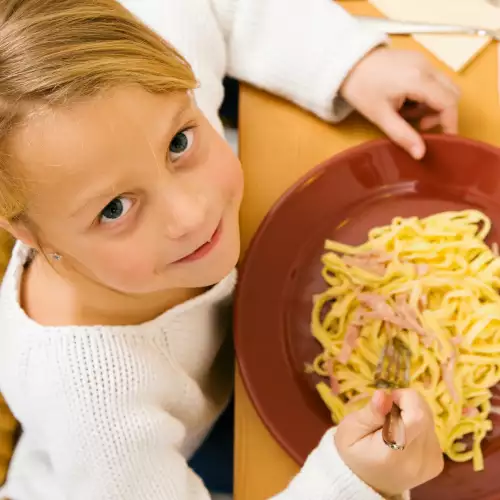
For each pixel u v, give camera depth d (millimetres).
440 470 604
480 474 632
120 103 439
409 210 762
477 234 739
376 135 804
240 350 678
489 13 830
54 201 459
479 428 651
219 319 775
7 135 432
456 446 649
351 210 769
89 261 523
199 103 794
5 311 645
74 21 444
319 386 691
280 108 838
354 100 795
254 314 713
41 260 635
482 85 802
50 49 428
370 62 790
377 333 712
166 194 490
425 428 570
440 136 732
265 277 734
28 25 433
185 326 694
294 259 755
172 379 672
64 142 430
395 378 690
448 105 768
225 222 578
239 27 857
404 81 772
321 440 628
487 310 700
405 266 734
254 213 783
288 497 603
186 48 831
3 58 427
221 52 864
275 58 826
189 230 508
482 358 685
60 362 593
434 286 723
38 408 606
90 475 605
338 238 763
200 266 568
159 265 543
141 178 467
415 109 805
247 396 696
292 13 832
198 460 884
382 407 558
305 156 803
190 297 698
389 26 844
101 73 430
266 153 810
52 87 421
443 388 677
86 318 617
